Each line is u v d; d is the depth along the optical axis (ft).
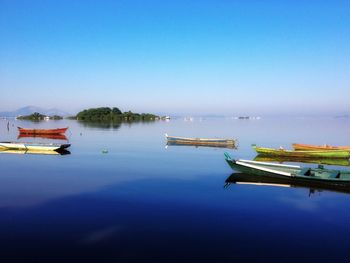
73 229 62.34
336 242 58.29
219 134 325.62
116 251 54.03
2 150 171.01
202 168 124.88
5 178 104.32
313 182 94.73
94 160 142.41
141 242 57.31
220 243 57.41
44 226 63.57
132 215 70.18
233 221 67.41
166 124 563.89
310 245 57.06
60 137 263.08
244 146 210.38
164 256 52.70
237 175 110.73
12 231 61.16
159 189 91.76
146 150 179.73
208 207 75.97
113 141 229.04
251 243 57.62
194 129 415.64
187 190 90.84
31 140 237.25
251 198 83.46
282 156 166.71
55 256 52.16
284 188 93.35
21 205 76.02
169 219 68.03
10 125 482.28
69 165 129.08
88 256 52.31
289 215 71.31
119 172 115.96
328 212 73.41
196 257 52.60
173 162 139.23
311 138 281.33
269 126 535.19
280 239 59.31
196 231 62.18
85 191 88.79
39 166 126.31
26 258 51.39
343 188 91.61
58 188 91.97
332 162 153.89
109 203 78.28
